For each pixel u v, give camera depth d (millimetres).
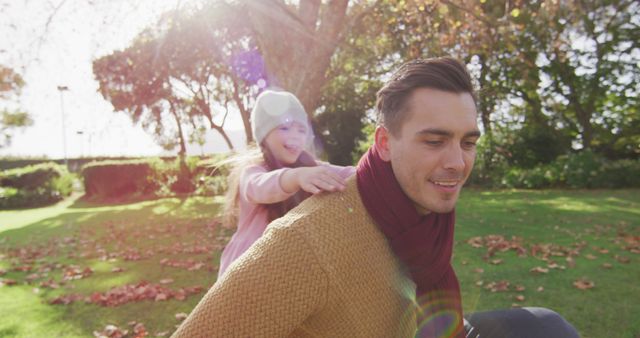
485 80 15398
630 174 13617
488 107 17547
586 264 5160
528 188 14844
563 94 17750
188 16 9320
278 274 1044
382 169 1175
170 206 13492
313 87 6559
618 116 17672
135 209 13211
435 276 1269
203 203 13836
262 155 2389
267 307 1037
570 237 6633
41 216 12969
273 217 2035
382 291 1150
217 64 15922
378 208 1157
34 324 3945
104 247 7453
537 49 14031
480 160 15875
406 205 1146
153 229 9070
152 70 13094
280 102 2344
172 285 4965
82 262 6352
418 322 1311
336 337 1110
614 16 15656
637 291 4230
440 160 1102
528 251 5840
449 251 1288
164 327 3809
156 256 6480
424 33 8875
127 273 5621
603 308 3848
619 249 5840
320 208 1149
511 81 17094
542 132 16703
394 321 1193
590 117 17766
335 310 1095
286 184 1778
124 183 17500
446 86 1095
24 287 5137
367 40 10812
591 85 16703
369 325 1133
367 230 1156
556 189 14242
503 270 5000
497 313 1811
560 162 14953
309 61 6516
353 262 1102
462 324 1390
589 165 14094
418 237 1159
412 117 1104
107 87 12297
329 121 23047
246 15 8492
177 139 19734
